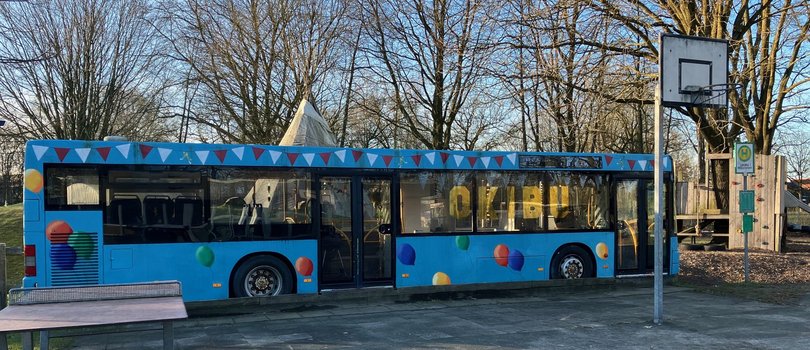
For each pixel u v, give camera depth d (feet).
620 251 37.99
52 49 72.18
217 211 29.91
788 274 41.78
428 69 74.18
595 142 76.64
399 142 96.43
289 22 74.13
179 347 22.13
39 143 27.37
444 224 34.01
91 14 76.69
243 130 76.38
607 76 49.21
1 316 15.65
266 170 30.83
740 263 45.98
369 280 32.50
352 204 32.37
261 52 74.64
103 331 25.03
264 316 28.32
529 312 29.19
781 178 55.11
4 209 74.38
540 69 48.80
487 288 34.30
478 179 34.88
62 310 16.47
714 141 57.98
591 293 35.45
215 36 74.79
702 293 35.17
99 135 79.61
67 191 27.61
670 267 38.47
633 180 38.52
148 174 28.84
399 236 33.01
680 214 61.77
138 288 18.56
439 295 34.06
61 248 27.30
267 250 30.60
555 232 36.35
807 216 117.80
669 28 50.65
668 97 26.02
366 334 24.18
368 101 80.38
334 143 51.90
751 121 58.23
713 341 22.77
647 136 109.91
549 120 68.74
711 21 49.08
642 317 27.76
